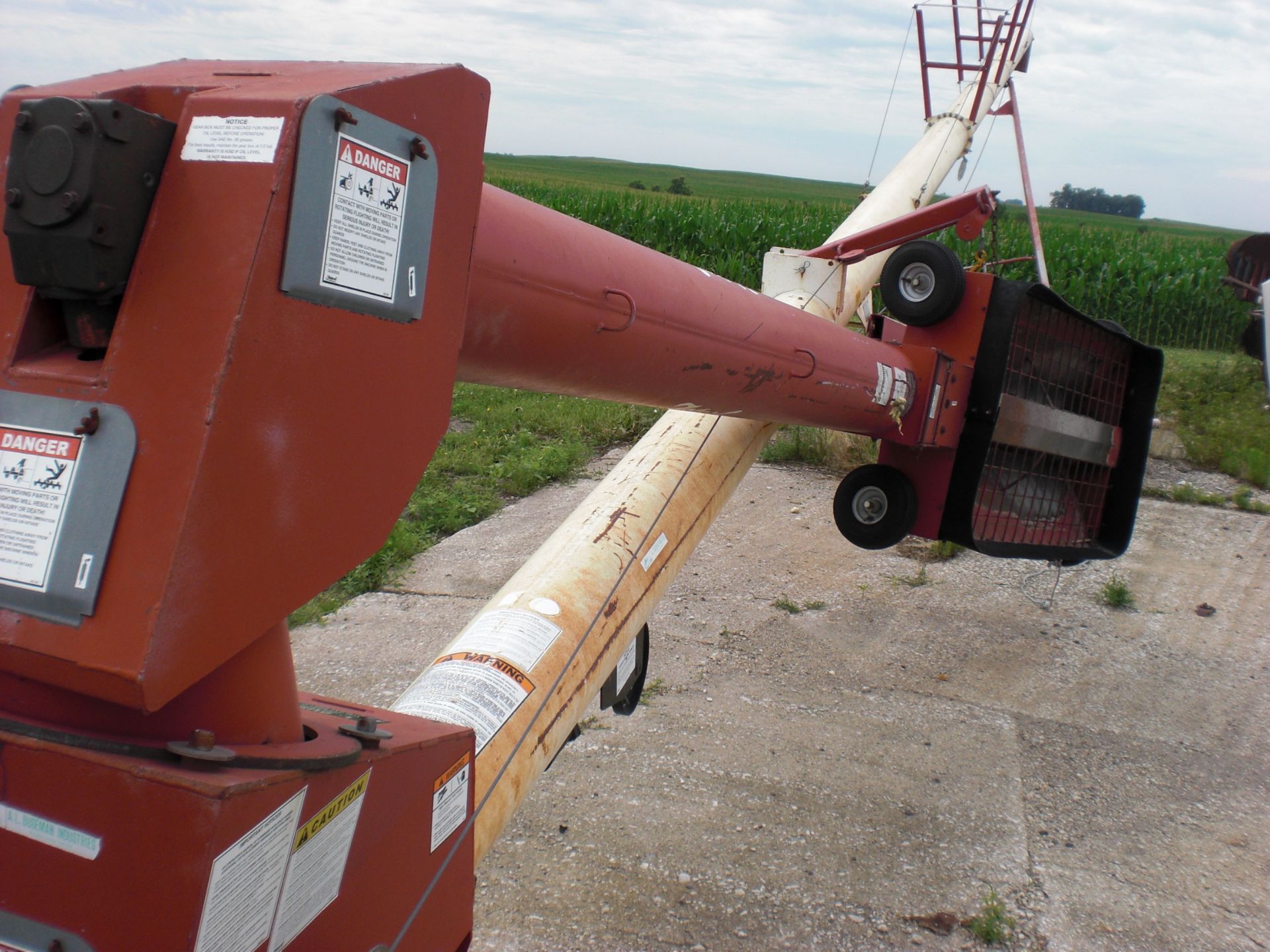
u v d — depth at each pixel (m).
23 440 1.08
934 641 5.62
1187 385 11.11
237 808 1.05
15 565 1.05
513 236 1.65
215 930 1.07
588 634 2.46
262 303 1.03
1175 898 3.51
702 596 6.09
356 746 1.37
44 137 1.01
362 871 1.39
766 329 2.54
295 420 1.11
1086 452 4.11
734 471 3.44
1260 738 4.71
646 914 3.30
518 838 3.70
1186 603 6.20
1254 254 11.04
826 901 3.41
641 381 2.19
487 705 2.08
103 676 0.99
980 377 3.51
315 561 1.19
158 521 1.00
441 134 1.28
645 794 4.01
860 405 3.14
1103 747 4.57
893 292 3.60
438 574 6.34
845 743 4.50
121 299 1.09
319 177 1.07
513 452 8.92
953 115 6.71
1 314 1.15
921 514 3.67
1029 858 3.70
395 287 1.23
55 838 1.08
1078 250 20.12
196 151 1.08
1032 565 6.74
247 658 1.23
